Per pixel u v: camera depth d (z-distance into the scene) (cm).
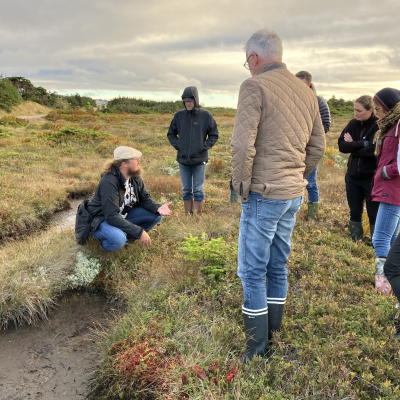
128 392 205
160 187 655
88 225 342
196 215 466
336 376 185
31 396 211
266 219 193
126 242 360
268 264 220
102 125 2486
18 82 5775
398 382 186
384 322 236
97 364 235
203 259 336
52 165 994
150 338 233
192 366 202
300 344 218
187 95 432
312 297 266
